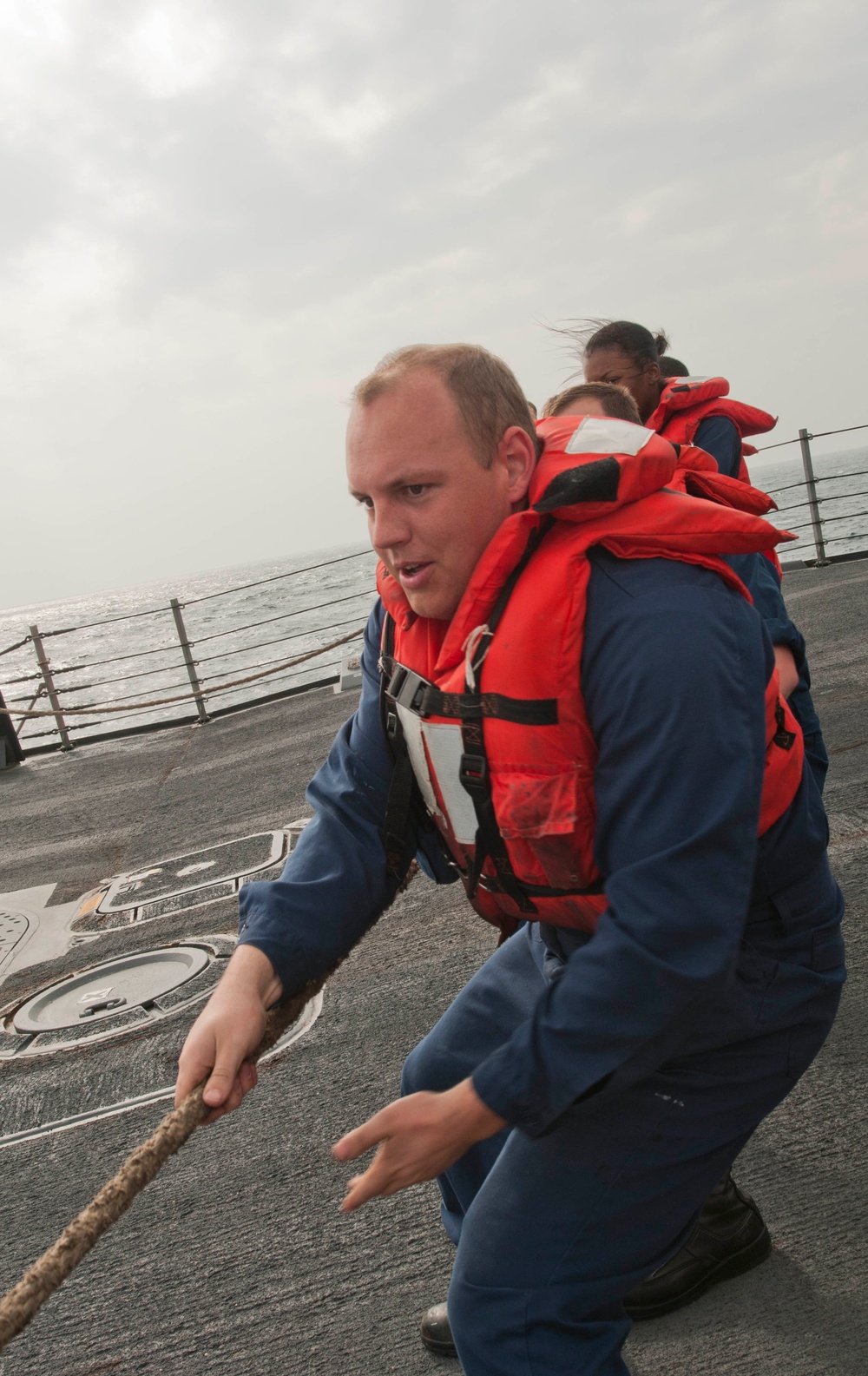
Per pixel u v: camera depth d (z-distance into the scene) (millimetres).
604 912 1298
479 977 1813
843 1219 2201
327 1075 3188
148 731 11203
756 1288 2055
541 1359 1355
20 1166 3051
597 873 1395
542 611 1287
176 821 6945
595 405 2377
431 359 1375
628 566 1282
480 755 1400
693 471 1739
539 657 1298
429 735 1458
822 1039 1526
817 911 1504
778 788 1447
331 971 1659
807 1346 1901
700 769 1185
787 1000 1452
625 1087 1238
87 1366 2197
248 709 11086
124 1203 1250
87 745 11250
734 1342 1937
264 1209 2605
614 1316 1450
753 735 1223
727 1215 2070
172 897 5312
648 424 2797
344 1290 2270
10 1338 1104
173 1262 2477
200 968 4285
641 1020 1187
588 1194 1380
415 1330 2119
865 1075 2666
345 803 1704
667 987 1176
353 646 24438
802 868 1488
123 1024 3896
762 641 1304
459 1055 1765
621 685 1226
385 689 1659
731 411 2773
